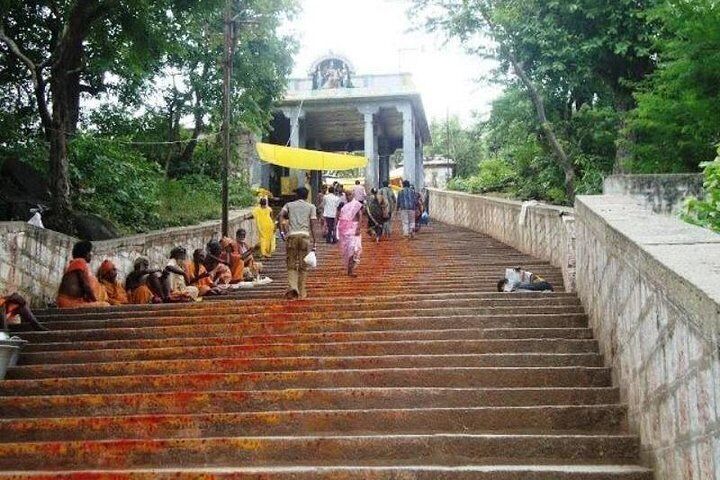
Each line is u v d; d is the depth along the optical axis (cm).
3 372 691
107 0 1266
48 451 521
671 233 497
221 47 2216
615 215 633
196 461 513
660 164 1248
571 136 1994
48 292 1098
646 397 453
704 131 1145
